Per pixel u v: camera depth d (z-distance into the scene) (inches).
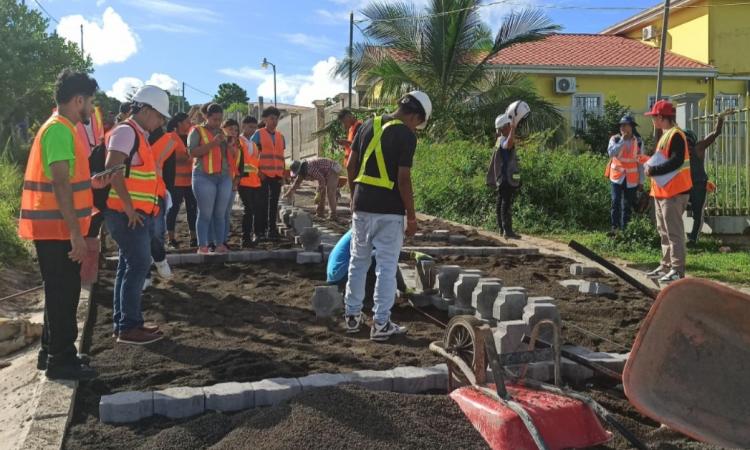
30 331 231.8
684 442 151.0
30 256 351.3
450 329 164.9
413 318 246.4
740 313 139.4
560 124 839.7
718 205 443.2
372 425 140.9
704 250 410.6
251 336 217.5
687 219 448.5
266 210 397.7
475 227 526.6
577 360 171.3
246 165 365.7
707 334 143.9
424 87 866.1
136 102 206.1
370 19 861.2
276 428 141.2
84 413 161.2
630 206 432.8
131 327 209.2
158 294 270.5
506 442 135.6
